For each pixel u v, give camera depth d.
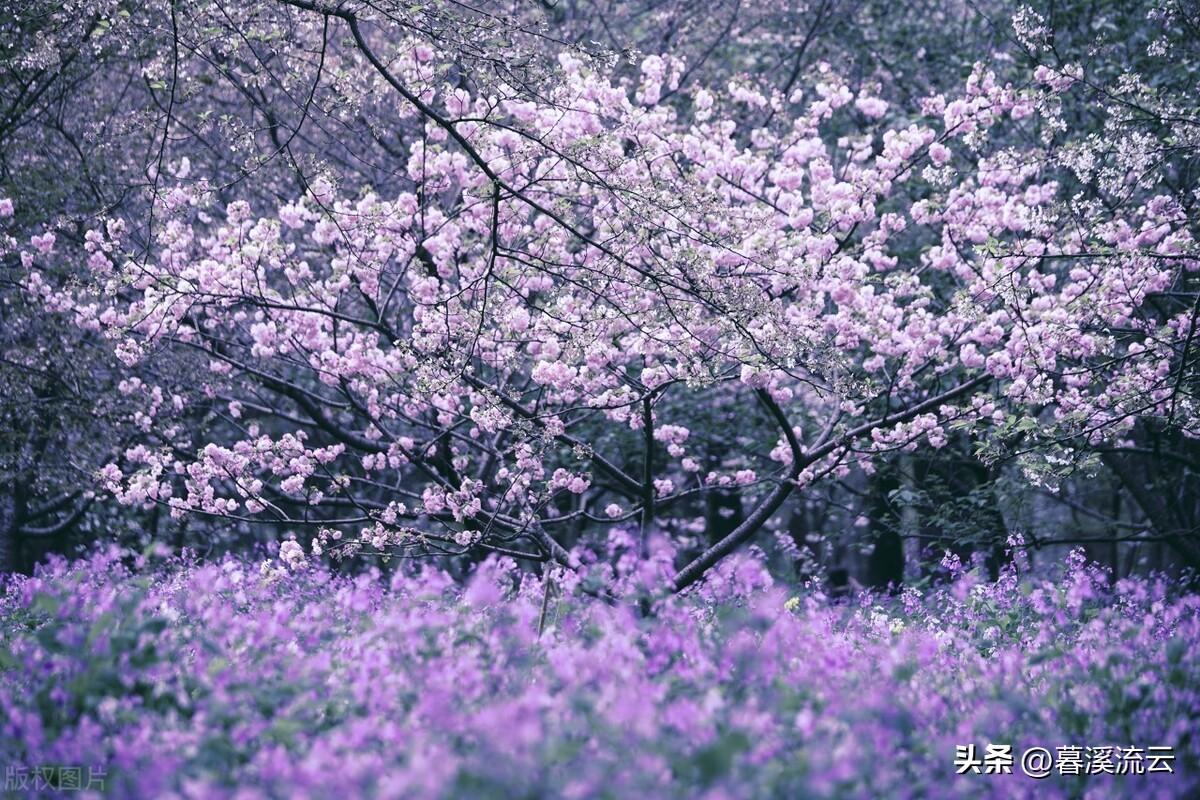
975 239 12.63
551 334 12.30
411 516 13.76
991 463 12.95
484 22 10.23
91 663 5.96
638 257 11.84
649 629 6.79
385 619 7.35
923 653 7.35
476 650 6.68
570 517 14.03
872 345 12.95
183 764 5.01
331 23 14.23
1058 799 5.28
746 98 13.76
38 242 13.12
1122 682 6.68
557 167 12.25
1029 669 7.50
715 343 11.56
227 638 7.07
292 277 12.88
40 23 13.84
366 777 4.69
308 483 15.35
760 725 5.25
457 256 13.25
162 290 12.20
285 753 5.08
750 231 11.80
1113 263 11.71
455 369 11.67
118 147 15.54
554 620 7.98
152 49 13.75
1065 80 12.44
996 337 12.45
